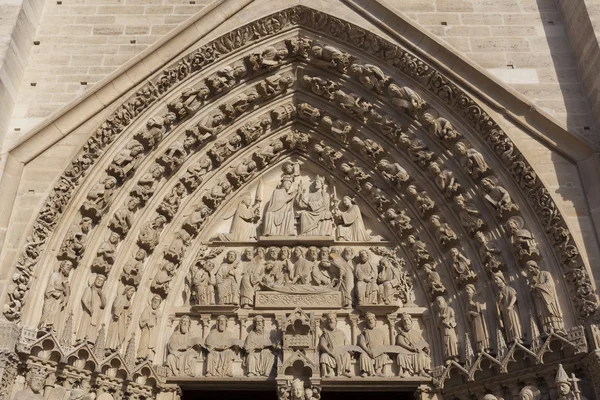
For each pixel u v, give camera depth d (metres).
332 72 15.19
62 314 11.62
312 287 13.97
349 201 15.18
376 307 13.66
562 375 10.94
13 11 13.22
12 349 10.54
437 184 14.09
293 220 14.92
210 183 14.95
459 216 13.73
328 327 13.47
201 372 13.09
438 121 13.95
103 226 12.89
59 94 13.33
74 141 12.75
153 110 13.84
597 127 13.04
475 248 13.45
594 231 12.09
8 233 11.57
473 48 14.34
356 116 15.15
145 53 13.64
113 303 12.59
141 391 12.43
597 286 11.51
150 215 13.80
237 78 14.84
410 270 14.32
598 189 12.37
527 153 12.98
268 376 12.91
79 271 12.31
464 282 13.28
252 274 14.11
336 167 15.51
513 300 12.24
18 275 11.17
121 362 12.13
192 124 14.45
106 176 12.98
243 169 15.16
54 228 12.03
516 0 15.06
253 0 14.80
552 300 11.75
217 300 13.79
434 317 13.54
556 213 12.27
